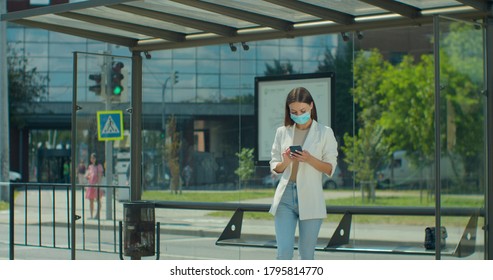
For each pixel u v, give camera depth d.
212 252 13.80
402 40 31.48
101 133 11.60
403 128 31.31
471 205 8.31
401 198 29.86
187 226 16.08
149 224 9.69
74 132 10.24
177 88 34.19
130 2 8.88
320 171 7.47
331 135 7.57
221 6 8.98
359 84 31.70
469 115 8.46
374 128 31.08
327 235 16.12
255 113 12.13
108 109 11.59
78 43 46.75
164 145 30.95
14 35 47.06
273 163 7.65
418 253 9.22
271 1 8.55
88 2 8.52
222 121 33.44
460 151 8.32
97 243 11.27
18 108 47.09
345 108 29.45
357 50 31.67
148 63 34.66
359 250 9.50
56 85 47.25
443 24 7.70
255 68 32.44
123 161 11.74
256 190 22.03
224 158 31.52
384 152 30.73
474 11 8.63
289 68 32.16
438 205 7.36
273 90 11.99
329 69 31.97
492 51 8.59
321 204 7.47
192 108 33.75
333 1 8.79
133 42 11.12
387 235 16.12
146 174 28.81
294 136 7.59
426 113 31.20
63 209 11.43
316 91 11.60
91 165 11.66
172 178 29.27
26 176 50.84
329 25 9.68
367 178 29.62
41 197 11.55
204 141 32.81
